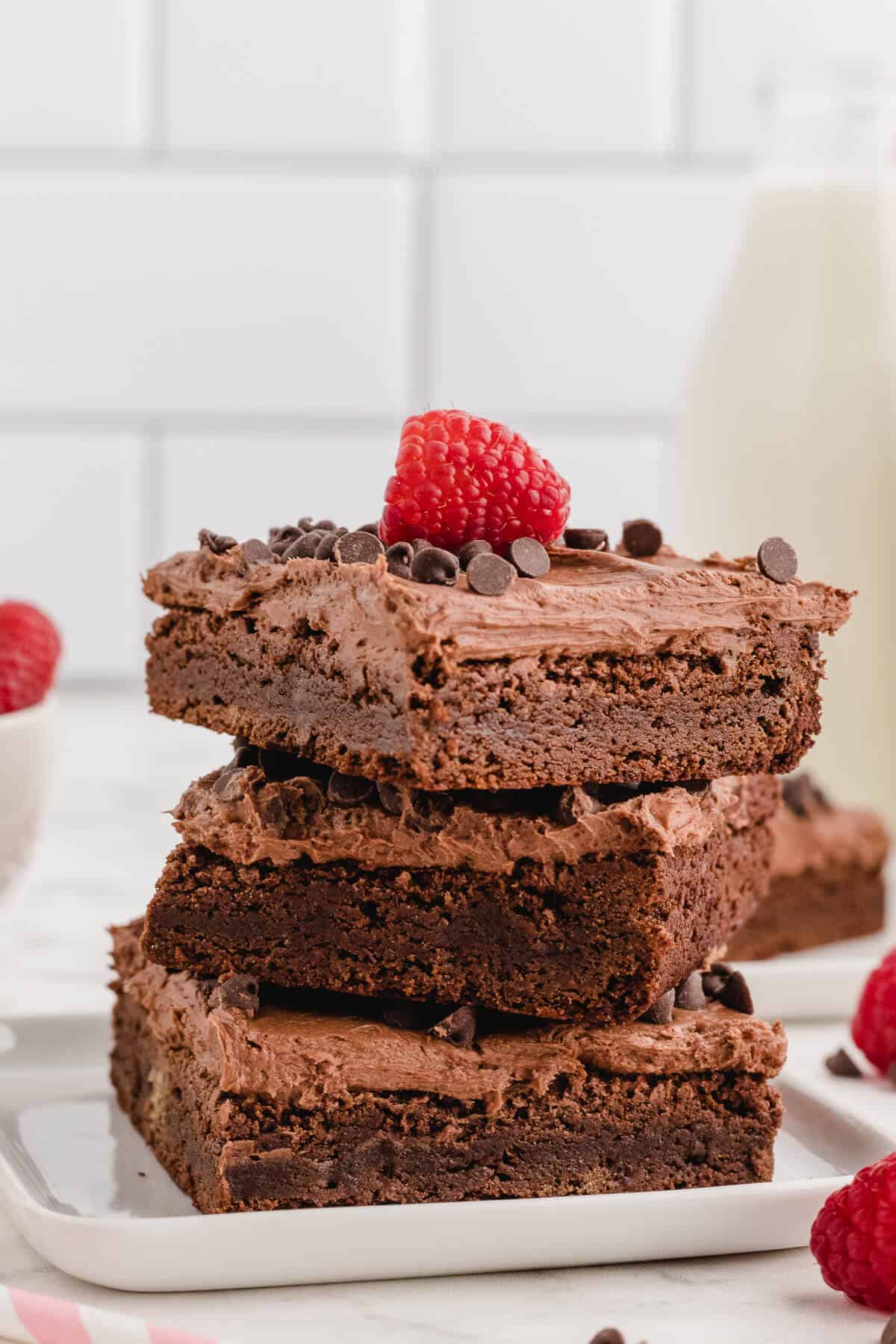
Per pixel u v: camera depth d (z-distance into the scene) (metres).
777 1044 0.43
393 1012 0.42
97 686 0.82
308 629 0.43
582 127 0.79
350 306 0.79
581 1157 0.42
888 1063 0.48
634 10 0.78
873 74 0.60
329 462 0.81
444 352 0.80
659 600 0.43
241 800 0.42
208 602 0.44
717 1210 0.41
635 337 0.81
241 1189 0.42
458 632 0.41
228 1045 0.42
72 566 0.80
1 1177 0.42
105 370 0.78
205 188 0.77
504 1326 0.39
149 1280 0.40
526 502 0.43
